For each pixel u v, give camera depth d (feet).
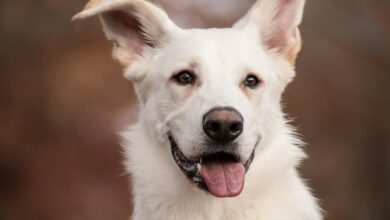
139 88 20.40
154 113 19.43
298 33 20.34
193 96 18.52
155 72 19.88
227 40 19.44
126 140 19.81
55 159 57.31
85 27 60.39
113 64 60.54
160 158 19.10
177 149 18.54
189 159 17.89
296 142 19.25
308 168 55.16
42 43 59.47
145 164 19.17
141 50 20.72
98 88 59.82
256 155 18.45
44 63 60.23
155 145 19.26
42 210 55.26
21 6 58.13
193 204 18.54
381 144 55.52
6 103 59.36
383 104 57.31
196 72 18.92
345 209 52.49
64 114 59.06
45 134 58.54
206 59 18.90
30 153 57.67
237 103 17.87
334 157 55.57
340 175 54.39
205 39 19.43
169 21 20.56
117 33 20.67
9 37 58.49
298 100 58.44
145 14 20.54
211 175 17.60
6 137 57.93
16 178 56.80
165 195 18.84
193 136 17.70
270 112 19.21
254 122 18.31
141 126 19.84
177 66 19.11
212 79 18.58
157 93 19.52
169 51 19.88
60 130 58.49
